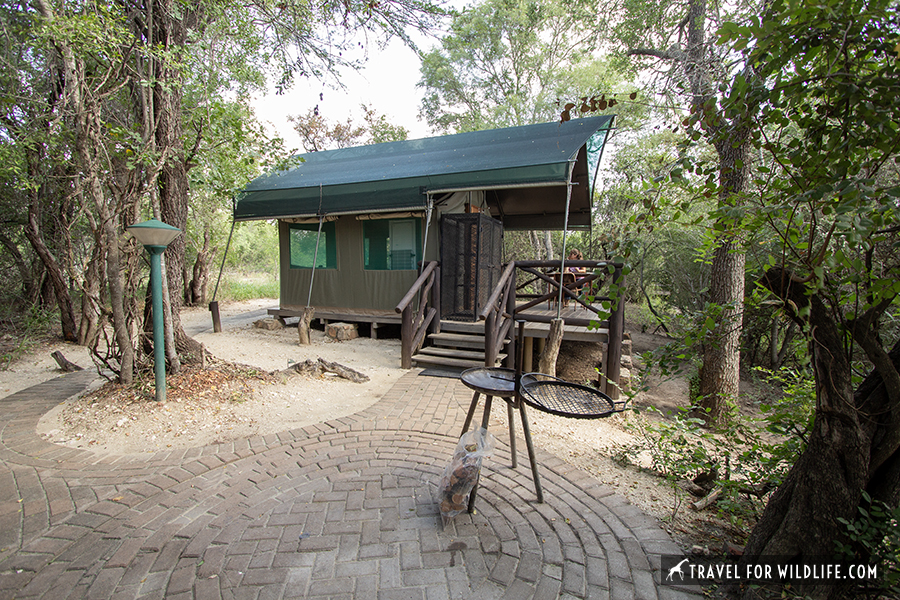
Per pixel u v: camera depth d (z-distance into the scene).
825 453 1.88
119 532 2.52
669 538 2.54
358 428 4.13
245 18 6.02
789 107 1.81
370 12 6.46
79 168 5.05
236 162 5.90
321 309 9.63
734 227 2.01
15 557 2.31
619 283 2.29
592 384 7.67
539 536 2.52
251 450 3.65
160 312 4.46
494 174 6.94
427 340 7.33
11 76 5.67
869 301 1.76
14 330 8.86
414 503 2.83
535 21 19.11
